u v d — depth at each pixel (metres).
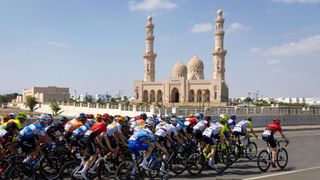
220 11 120.81
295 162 16.94
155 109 45.50
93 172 11.77
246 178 13.02
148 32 135.25
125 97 153.00
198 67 132.00
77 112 82.38
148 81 132.88
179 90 124.31
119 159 12.95
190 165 13.48
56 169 12.46
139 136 11.52
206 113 43.44
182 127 14.79
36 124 11.58
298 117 47.25
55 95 163.25
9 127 11.09
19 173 10.78
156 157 12.16
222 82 118.00
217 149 14.51
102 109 66.19
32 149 11.45
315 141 26.62
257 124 42.22
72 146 12.97
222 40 120.38
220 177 13.19
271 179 12.83
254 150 19.45
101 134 11.86
